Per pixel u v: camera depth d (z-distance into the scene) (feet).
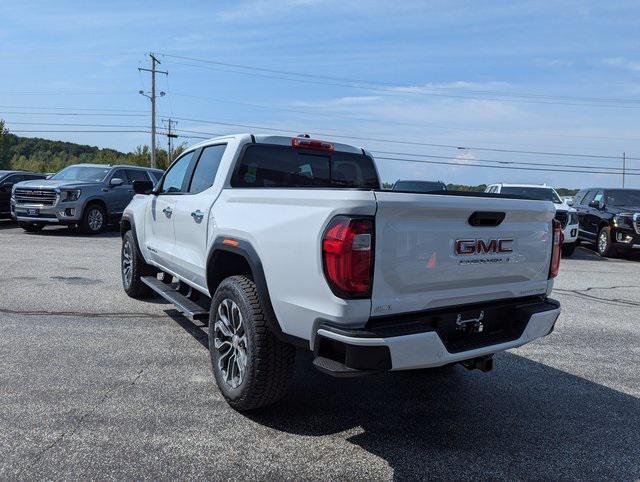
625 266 42.52
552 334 20.56
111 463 10.09
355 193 9.61
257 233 11.71
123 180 52.26
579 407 13.62
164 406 12.64
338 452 10.92
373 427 12.12
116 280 27.32
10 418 11.71
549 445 11.52
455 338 11.28
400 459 10.73
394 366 9.70
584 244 59.72
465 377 15.58
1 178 55.36
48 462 10.03
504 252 11.68
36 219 46.44
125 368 14.98
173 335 18.19
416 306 10.42
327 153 17.26
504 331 12.01
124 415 12.09
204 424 11.84
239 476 9.88
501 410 13.32
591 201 53.36
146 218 20.76
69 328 18.62
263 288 11.44
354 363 9.53
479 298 11.55
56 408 12.29
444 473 10.28
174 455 10.48
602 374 16.11
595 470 10.53
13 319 19.47
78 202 47.06
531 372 16.15
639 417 13.11
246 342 11.80
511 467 10.56
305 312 10.38
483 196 11.15
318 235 9.99
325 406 13.16
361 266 9.57
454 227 10.74
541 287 12.84
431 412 13.05
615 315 24.00
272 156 15.87
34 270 29.37
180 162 18.88
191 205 15.92
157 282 19.44
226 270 14.17
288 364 11.67
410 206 9.90
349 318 9.69
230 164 14.99
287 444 11.16
